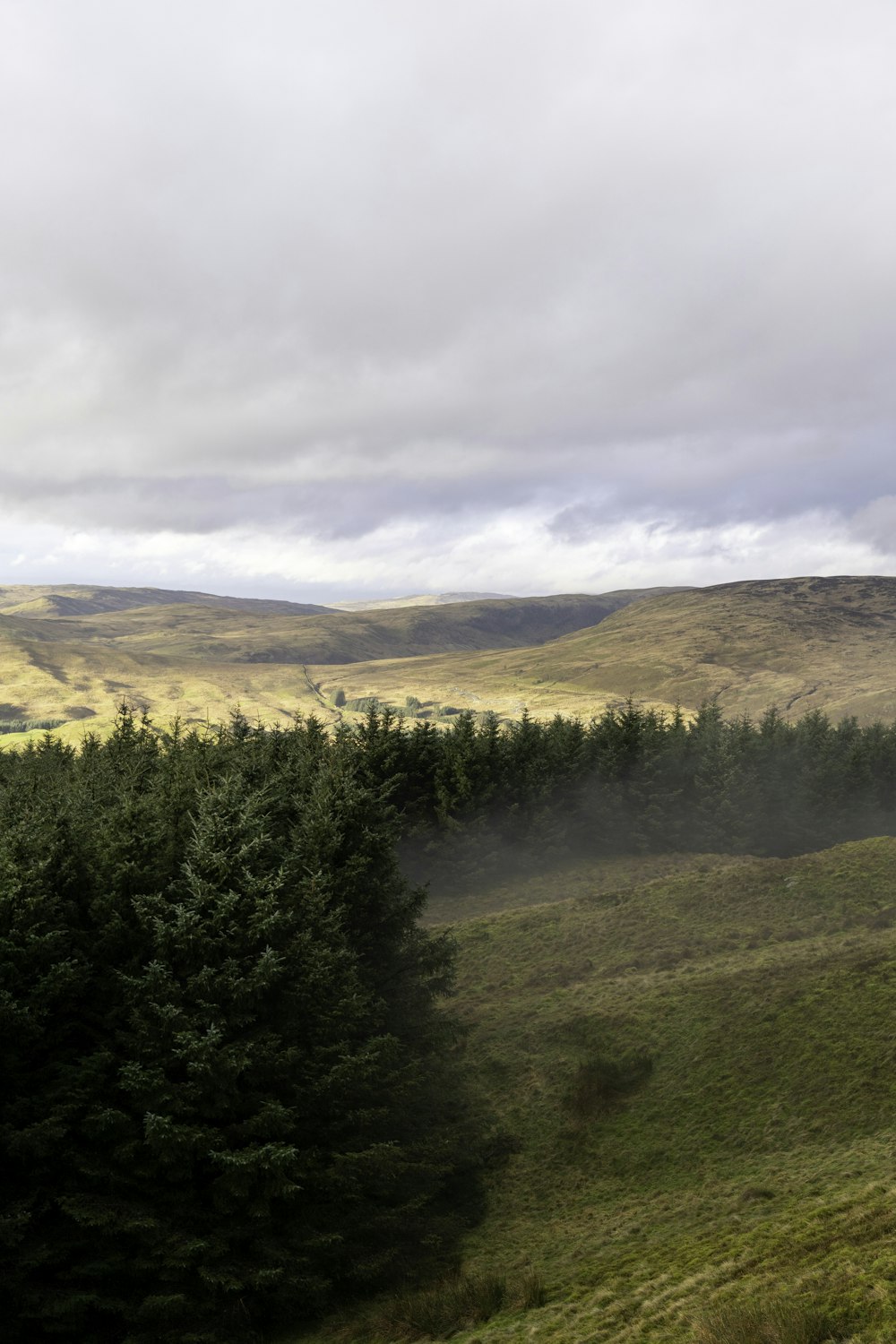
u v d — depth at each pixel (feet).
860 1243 53.31
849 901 155.43
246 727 215.51
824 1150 80.23
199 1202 72.38
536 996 135.13
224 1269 67.51
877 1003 101.86
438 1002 140.05
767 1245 59.47
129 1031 77.41
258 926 82.17
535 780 240.12
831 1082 90.94
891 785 303.68
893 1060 90.38
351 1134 82.89
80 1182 70.28
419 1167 83.92
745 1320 45.16
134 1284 68.33
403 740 229.04
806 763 293.02
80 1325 64.18
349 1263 74.59
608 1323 54.54
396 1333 64.75
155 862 88.89
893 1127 80.43
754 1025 105.91
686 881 181.68
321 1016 83.71
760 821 272.92
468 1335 60.70
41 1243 65.92
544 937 164.14
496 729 255.50
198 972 79.41
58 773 164.76
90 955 81.46
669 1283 58.70
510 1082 109.40
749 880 173.06
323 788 118.01
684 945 147.23
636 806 254.68
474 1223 84.53
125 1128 71.77
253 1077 77.25
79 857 89.76
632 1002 121.60
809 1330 42.22
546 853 234.99
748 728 296.51
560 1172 90.68
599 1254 70.64
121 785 124.67
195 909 82.69
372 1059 84.53
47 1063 74.28
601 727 272.92
